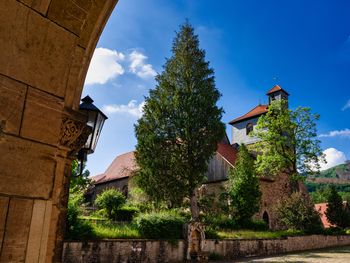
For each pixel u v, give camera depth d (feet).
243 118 128.57
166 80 69.41
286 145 91.61
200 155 64.59
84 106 15.02
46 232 8.14
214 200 81.97
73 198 44.37
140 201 79.05
